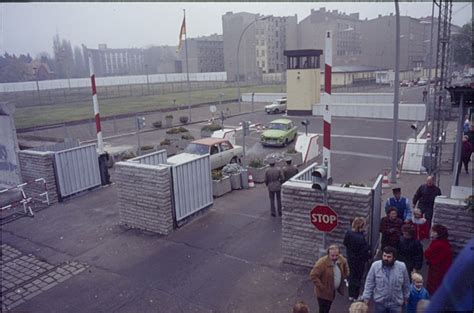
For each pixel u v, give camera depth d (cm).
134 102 5697
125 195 1115
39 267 919
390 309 561
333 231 799
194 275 843
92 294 791
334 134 2592
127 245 1011
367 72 7731
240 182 1483
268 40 9525
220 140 1748
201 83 9350
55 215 1263
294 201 830
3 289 829
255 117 3747
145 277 845
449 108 2616
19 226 1179
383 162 1833
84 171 1480
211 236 1041
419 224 871
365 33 8812
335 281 602
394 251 555
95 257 954
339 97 4056
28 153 1389
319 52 3619
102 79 8381
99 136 1559
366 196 759
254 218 1160
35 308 754
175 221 1092
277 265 866
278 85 8144
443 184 1389
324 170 723
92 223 1176
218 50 10788
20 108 5288
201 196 1191
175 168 1078
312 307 708
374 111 3247
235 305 727
